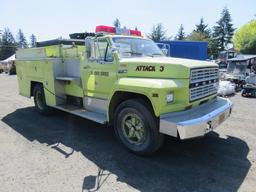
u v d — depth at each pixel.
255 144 4.80
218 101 4.92
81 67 5.61
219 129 5.70
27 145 4.82
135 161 4.11
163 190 3.27
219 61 22.58
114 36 4.98
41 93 6.95
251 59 15.91
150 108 4.04
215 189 3.29
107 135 5.39
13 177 3.62
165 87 3.77
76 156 4.30
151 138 4.03
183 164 3.98
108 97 4.78
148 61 4.27
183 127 3.57
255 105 8.73
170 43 13.27
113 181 3.50
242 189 3.29
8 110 7.84
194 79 4.08
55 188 3.33
